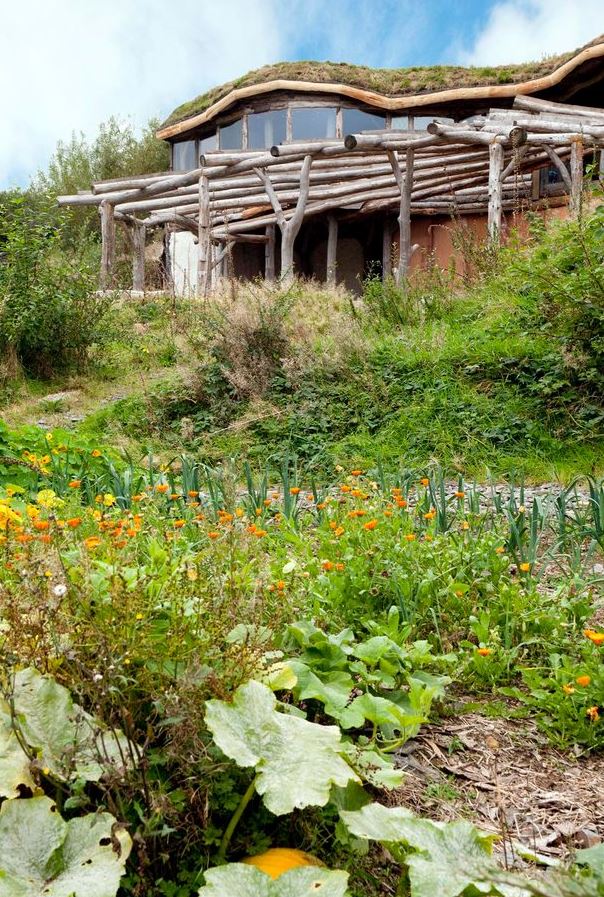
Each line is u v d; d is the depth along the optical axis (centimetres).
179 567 270
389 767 236
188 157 2616
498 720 301
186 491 537
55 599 233
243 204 2044
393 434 845
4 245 1255
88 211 2916
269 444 873
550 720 297
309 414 914
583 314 850
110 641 218
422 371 934
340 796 218
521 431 812
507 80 2098
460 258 2073
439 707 303
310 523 509
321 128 2334
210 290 1723
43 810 180
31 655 218
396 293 1211
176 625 236
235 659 234
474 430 819
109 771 184
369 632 341
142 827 192
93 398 1130
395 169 1628
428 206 2086
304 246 2495
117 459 689
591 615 363
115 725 209
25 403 1104
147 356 1282
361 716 256
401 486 583
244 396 979
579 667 313
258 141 2402
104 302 1334
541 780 265
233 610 257
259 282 1392
